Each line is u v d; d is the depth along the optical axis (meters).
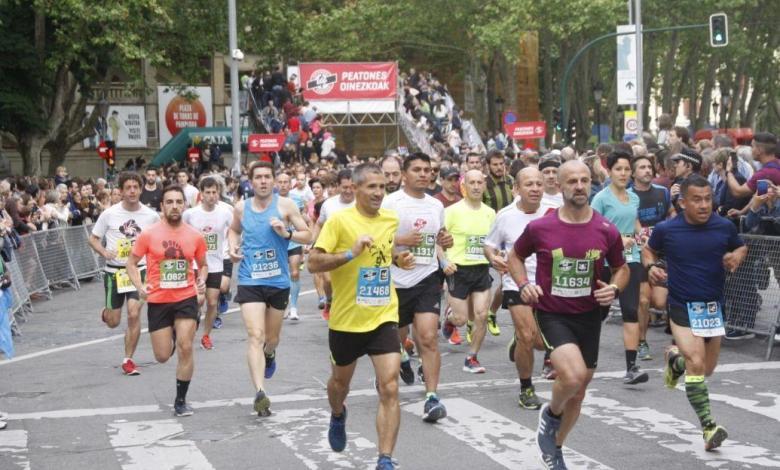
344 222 7.98
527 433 9.14
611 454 8.36
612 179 11.64
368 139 49.97
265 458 8.56
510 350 11.36
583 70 54.75
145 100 51.06
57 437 9.49
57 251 21.89
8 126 37.41
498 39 45.94
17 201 20.56
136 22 35.91
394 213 8.12
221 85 54.06
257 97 41.38
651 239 9.01
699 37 55.84
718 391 10.58
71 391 11.58
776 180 13.34
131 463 8.55
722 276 8.80
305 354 13.45
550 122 54.78
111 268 12.91
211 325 14.27
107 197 25.44
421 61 58.78
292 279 16.41
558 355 7.57
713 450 8.42
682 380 11.21
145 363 13.27
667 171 14.50
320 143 37.88
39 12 35.41
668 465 8.02
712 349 9.01
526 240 7.86
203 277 10.54
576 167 7.69
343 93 39.47
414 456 8.47
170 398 11.01
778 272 12.44
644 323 12.39
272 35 46.19
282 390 11.27
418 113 41.66
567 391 7.50
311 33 49.97
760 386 10.79
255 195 10.81
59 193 23.34
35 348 14.80
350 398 10.72
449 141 39.59
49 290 20.95
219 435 9.37
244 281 10.63
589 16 45.78
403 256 8.09
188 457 8.66
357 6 51.31
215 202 14.23
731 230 8.82
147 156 51.25
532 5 46.25
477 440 8.93
